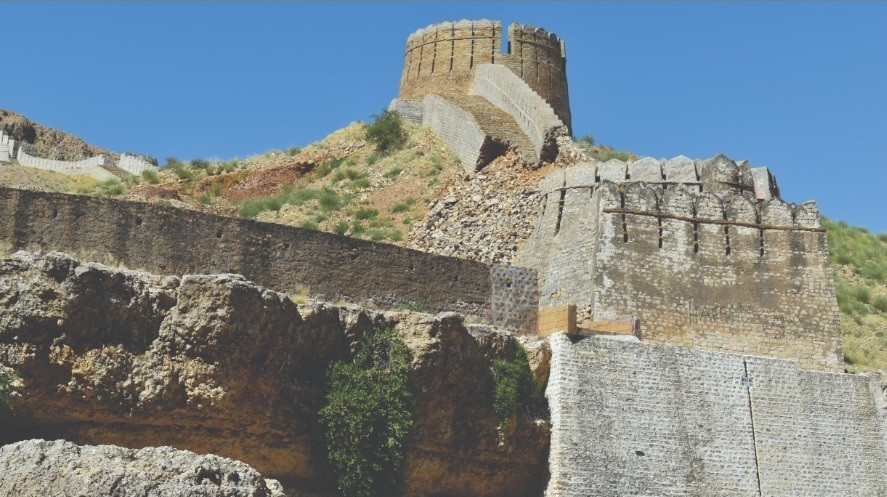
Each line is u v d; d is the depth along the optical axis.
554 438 28.97
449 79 59.34
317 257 30.86
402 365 26.98
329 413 25.91
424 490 27.52
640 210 35.50
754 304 35.03
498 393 28.61
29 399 23.06
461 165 51.16
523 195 44.25
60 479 18.88
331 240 31.17
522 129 50.88
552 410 29.31
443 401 27.70
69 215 28.17
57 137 78.38
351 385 26.41
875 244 52.19
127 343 24.19
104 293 24.05
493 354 28.98
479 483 28.45
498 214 44.28
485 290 32.69
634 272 34.75
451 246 43.72
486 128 50.53
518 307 32.50
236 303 24.86
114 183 54.75
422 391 27.25
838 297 45.81
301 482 26.02
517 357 29.34
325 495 26.00
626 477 29.16
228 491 19.97
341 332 26.81
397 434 26.39
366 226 47.31
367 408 26.19
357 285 31.20
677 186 38.16
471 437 28.11
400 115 58.53
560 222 38.94
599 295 34.31
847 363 40.31
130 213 28.77
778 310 35.06
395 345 27.17
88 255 28.06
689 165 39.66
